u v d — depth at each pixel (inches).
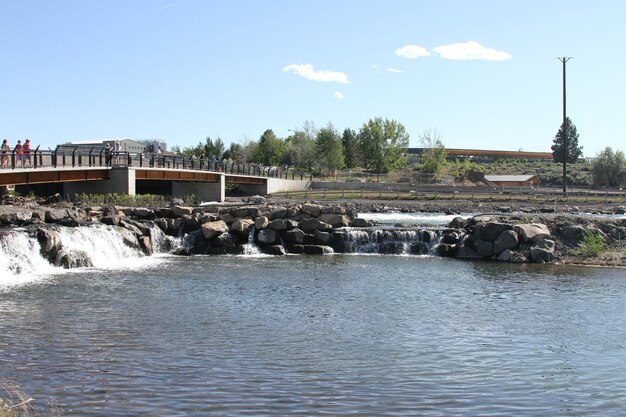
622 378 787.4
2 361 814.5
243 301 1219.9
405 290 1365.7
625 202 3535.9
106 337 936.3
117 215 1996.8
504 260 1868.8
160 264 1712.6
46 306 1140.5
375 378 774.5
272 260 1835.6
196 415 652.1
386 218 2770.7
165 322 1036.5
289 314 1114.7
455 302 1239.5
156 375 770.8
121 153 2630.4
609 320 1093.1
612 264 1768.0
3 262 1460.4
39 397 693.9
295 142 6520.7
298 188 4635.8
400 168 6914.4
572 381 774.5
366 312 1139.3
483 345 928.9
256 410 667.4
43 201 2364.7
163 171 2839.6
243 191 4106.8
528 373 802.8
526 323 1067.3
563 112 4360.2
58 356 839.7
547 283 1471.5
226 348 892.6
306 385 745.0
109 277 1470.2
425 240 2047.2
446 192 4001.0
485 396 720.3
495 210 3174.2
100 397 696.4
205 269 1626.5
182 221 2047.2
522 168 7529.5
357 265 1744.6
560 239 1973.4
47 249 1577.3
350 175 5625.0
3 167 1894.7
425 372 800.3
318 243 2047.2
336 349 897.5
